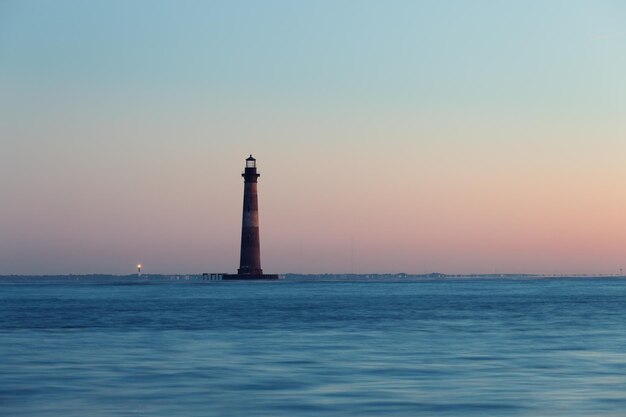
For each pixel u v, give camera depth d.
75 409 31.91
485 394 35.31
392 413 30.84
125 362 47.84
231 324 83.00
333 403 33.16
